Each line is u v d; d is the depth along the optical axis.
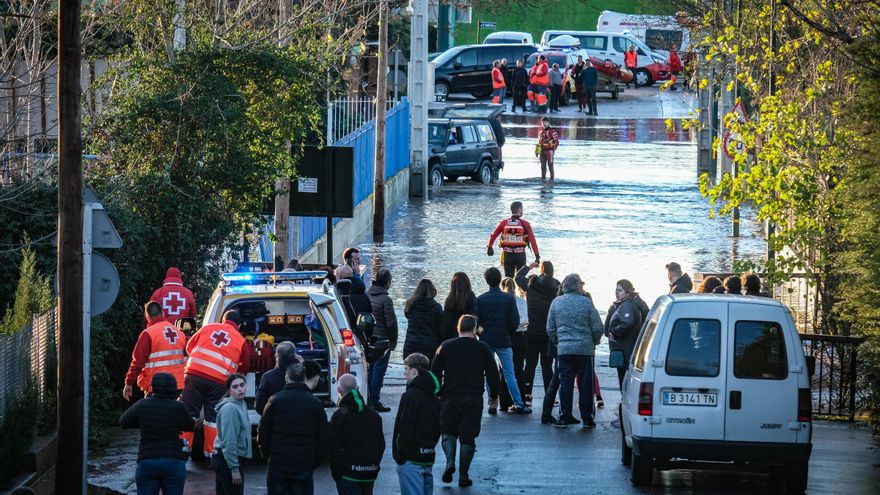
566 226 61.88
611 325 26.44
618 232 60.06
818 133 31.97
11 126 27.09
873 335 23.36
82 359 19.94
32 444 21.84
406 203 71.12
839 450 24.70
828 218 31.78
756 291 25.95
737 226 58.94
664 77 125.06
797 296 36.91
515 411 28.02
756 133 34.31
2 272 26.22
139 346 23.06
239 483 18.16
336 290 25.03
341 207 40.50
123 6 33.06
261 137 33.34
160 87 31.95
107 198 27.70
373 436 17.55
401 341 37.44
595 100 109.38
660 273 49.09
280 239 39.94
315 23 36.97
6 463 20.41
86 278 20.09
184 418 18.06
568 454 23.78
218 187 32.25
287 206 39.88
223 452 18.12
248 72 33.22
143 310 30.20
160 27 33.22
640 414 20.38
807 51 37.50
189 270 31.61
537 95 110.75
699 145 79.81
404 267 50.78
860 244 23.56
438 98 114.31
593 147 94.25
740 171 34.03
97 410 25.81
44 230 26.84
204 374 21.67
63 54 19.52
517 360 28.84
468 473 22.06
